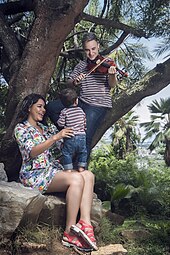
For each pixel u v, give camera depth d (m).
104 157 13.56
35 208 4.05
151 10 7.21
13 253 3.92
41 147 4.13
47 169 4.27
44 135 4.49
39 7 5.42
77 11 5.35
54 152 5.79
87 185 4.13
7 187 4.05
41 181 4.23
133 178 7.91
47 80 5.72
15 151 5.44
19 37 7.26
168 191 7.67
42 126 4.57
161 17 7.25
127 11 7.78
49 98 8.02
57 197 4.36
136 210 6.57
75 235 4.02
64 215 4.30
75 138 4.32
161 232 5.34
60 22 5.36
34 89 5.62
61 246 4.03
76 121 4.38
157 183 8.03
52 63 5.68
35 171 4.27
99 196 7.53
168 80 6.86
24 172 4.28
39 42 5.50
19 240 3.97
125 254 4.27
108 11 8.04
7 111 5.77
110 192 7.27
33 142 4.25
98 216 4.46
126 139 18.12
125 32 7.31
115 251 4.16
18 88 5.61
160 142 13.04
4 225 3.90
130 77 8.52
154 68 6.98
